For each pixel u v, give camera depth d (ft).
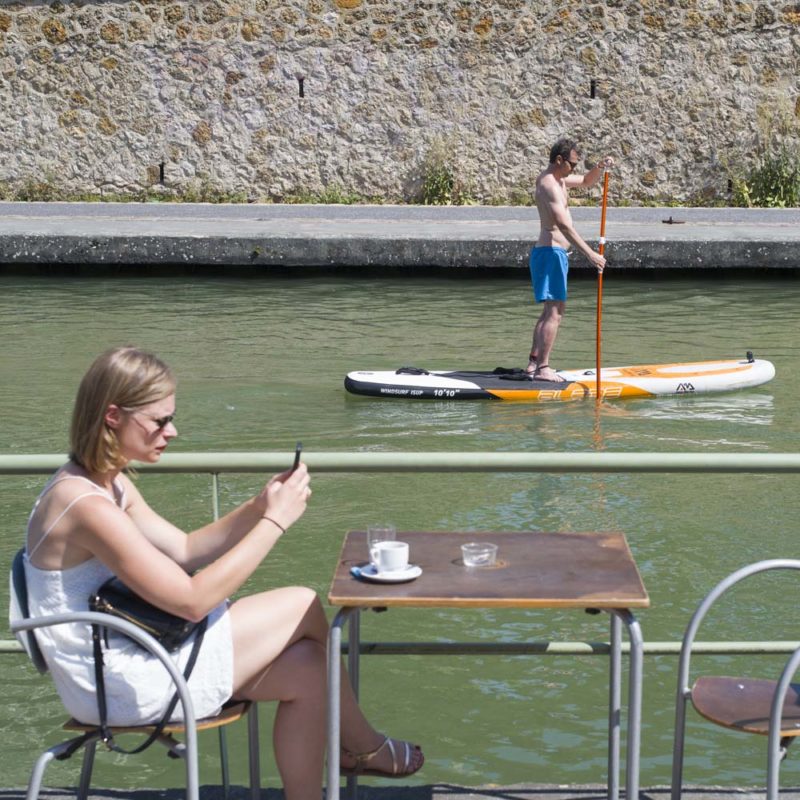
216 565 18.01
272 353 73.31
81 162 119.85
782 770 27.35
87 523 17.69
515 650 20.75
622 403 64.28
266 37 118.21
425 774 27.30
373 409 61.87
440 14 117.70
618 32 117.80
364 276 101.65
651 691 31.60
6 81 118.62
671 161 119.75
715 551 42.22
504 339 77.56
